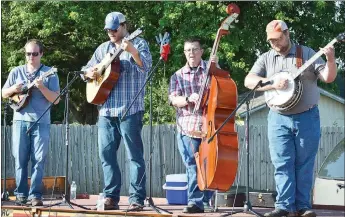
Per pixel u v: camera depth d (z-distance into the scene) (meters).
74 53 25.05
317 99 7.46
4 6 24.84
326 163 12.20
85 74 8.58
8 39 25.09
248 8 23.08
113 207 8.45
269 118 7.62
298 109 7.38
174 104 8.27
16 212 8.95
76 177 19.08
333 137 18.14
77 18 22.81
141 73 8.43
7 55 24.78
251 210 7.53
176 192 9.02
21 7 23.91
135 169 8.38
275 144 7.52
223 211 8.18
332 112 24.33
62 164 19.03
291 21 23.03
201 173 7.77
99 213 8.23
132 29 23.36
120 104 8.41
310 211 7.40
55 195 10.75
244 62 22.31
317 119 7.49
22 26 23.61
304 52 7.53
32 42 9.25
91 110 26.28
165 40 7.99
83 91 25.94
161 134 18.45
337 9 25.05
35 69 9.28
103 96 8.41
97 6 23.33
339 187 11.70
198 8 22.02
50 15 23.25
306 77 7.38
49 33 23.12
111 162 8.50
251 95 7.66
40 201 8.99
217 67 7.88
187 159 8.15
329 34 24.33
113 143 8.50
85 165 19.03
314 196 12.04
